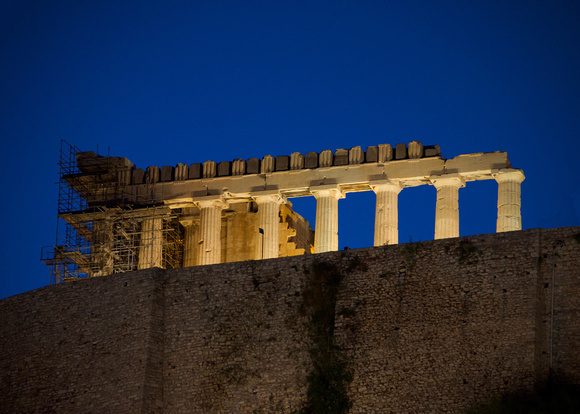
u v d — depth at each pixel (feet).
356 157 276.00
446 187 267.39
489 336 192.44
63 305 229.45
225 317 216.33
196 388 211.82
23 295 234.58
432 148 271.28
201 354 214.69
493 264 197.88
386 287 205.98
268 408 204.85
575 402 178.70
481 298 196.24
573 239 193.26
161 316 220.84
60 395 219.82
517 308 192.34
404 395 195.21
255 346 211.41
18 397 223.71
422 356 196.75
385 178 271.69
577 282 190.39
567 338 187.83
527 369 186.60
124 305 223.51
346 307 207.41
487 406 187.01
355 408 197.88
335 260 213.05
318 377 202.69
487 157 265.54
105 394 215.72
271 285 215.92
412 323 200.34
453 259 201.87
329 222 274.77
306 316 210.18
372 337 202.49
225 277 220.23
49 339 226.99
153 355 216.13
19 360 227.61
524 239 197.16
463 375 191.72
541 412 178.70
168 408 212.23
